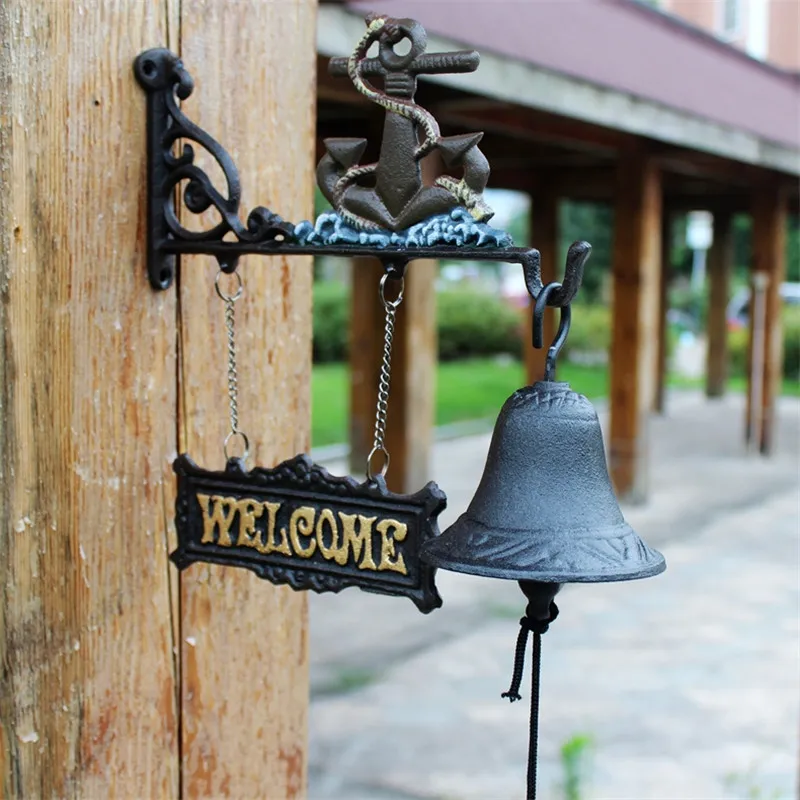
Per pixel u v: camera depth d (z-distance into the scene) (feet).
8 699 4.47
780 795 10.87
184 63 4.85
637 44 21.95
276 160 5.40
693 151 23.03
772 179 31.50
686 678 14.43
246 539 4.56
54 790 4.65
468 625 16.69
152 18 4.67
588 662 15.02
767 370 32.53
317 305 56.08
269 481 4.47
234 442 5.31
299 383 5.68
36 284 4.37
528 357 32.30
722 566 20.42
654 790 11.00
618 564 3.64
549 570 3.56
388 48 4.20
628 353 24.32
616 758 11.84
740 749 12.14
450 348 60.44
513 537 3.70
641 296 24.09
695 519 24.17
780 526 23.77
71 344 4.51
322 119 21.90
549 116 21.02
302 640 5.92
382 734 12.47
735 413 43.09
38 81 4.29
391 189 4.16
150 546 4.92
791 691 13.96
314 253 4.31
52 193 4.38
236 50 5.12
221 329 5.18
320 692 13.80
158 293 4.82
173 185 4.66
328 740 12.27
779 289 32.01
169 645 5.08
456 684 14.15
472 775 11.37
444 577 19.51
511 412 3.88
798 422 40.86
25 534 4.44
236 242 4.51
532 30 17.29
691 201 40.81
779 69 28.68
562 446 3.82
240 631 5.47
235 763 5.51
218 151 4.51
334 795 10.85
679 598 18.29
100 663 4.77
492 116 19.74
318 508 4.37
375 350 26.30
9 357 4.32
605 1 22.31
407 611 17.37
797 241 80.74
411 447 22.12
